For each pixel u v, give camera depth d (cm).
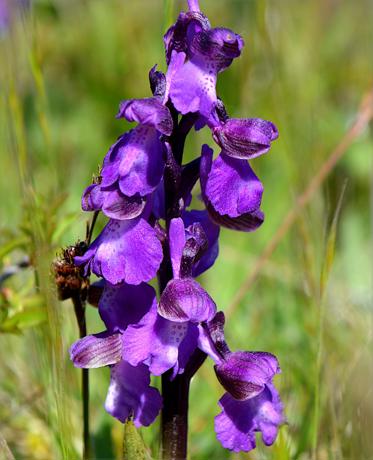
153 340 29
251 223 30
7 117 37
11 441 36
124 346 29
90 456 33
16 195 42
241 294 39
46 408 34
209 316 29
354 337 38
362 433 33
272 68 43
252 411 30
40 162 48
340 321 40
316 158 43
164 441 31
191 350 29
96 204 29
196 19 29
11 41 37
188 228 30
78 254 32
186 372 31
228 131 29
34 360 36
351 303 41
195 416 37
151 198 29
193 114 30
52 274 31
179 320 29
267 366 30
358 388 34
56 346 31
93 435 35
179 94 29
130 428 30
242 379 30
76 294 32
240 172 30
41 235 33
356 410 33
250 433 30
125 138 29
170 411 31
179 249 30
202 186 30
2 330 34
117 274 29
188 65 29
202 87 29
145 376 30
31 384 37
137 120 29
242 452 34
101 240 29
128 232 29
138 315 30
